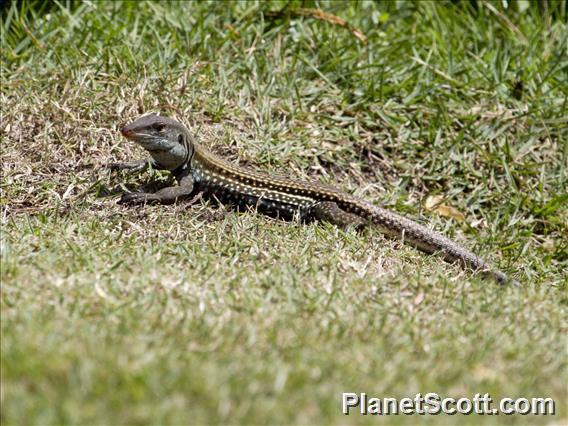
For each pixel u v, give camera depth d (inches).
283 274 362.3
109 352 274.4
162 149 447.8
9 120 487.2
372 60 584.1
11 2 585.6
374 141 536.4
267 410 257.0
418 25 639.8
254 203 463.2
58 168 469.4
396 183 517.3
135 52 547.2
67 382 259.9
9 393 254.1
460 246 445.4
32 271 342.3
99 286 329.7
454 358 302.0
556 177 536.7
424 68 575.5
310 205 464.1
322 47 579.2
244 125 521.0
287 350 292.0
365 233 452.8
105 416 247.3
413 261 428.1
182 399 256.5
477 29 637.3
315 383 273.6
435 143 535.2
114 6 590.2
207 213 446.0
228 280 352.5
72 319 301.7
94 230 405.4
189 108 514.6
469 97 568.7
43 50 545.0
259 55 568.7
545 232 510.3
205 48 561.0
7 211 436.5
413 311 343.6
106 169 465.1
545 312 358.3
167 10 594.6
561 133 555.2
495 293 372.8
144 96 511.5
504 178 532.1
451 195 516.4
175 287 338.6
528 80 584.1
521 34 631.8
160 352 281.0
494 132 549.3
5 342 280.2
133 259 365.7
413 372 288.8
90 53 545.6
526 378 294.4
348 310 333.4
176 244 390.0
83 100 505.0
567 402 285.1
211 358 281.3
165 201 448.5
